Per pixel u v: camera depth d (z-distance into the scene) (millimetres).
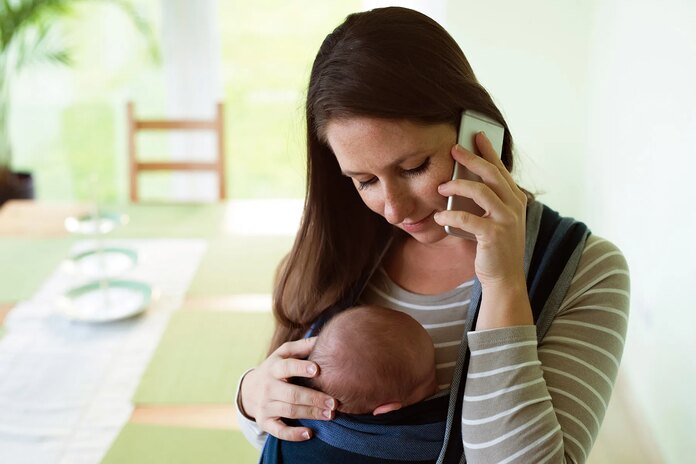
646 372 1992
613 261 868
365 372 858
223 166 2840
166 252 2281
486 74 3061
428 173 795
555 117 3016
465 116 788
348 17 817
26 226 2482
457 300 929
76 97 3826
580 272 859
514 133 3092
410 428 841
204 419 1523
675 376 1712
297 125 1014
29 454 1444
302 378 925
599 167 2615
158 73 3770
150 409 1561
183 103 3725
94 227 2014
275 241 2365
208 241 2369
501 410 758
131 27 3688
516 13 2951
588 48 2861
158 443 1453
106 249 2127
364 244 995
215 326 1868
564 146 3027
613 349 821
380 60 746
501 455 751
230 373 1671
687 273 1617
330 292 1016
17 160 3906
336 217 990
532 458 737
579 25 2877
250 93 4066
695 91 1560
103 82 3795
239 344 1785
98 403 1587
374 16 790
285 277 1050
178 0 3547
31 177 3334
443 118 769
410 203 817
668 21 1795
